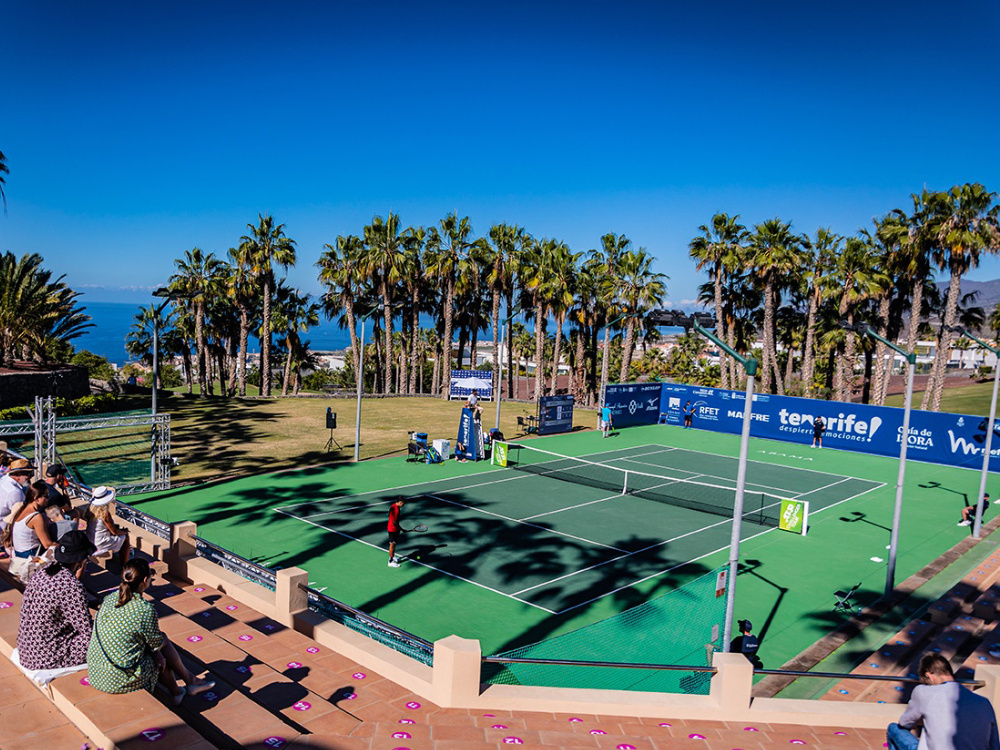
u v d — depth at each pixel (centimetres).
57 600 637
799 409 4091
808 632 1524
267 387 5659
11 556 939
